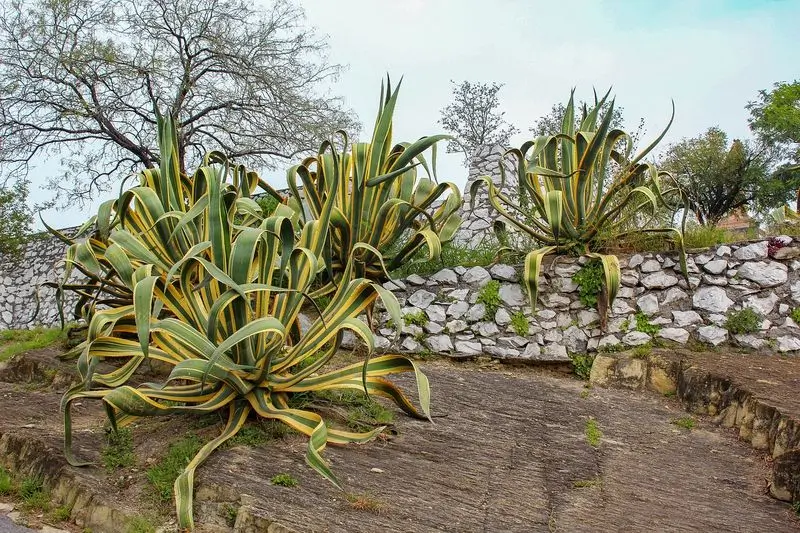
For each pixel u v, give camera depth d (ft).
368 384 16.02
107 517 12.78
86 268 20.22
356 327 14.30
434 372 21.80
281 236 14.43
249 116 55.88
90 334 14.60
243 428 15.26
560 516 12.56
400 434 15.97
